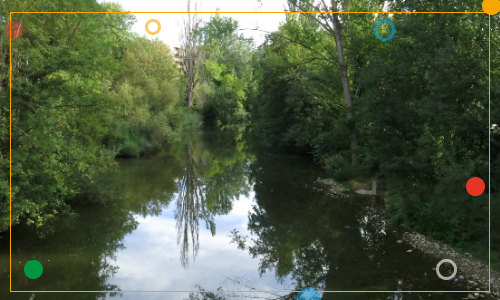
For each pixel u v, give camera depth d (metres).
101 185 15.37
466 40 10.31
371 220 13.05
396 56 12.38
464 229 9.81
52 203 10.24
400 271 8.95
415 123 11.95
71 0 11.91
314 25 18.02
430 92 11.34
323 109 21.91
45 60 9.71
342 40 17.39
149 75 33.50
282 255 10.52
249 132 46.88
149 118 30.11
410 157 11.68
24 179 9.02
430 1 11.34
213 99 54.25
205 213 15.03
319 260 9.91
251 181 20.52
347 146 18.95
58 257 10.09
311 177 20.84
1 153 8.84
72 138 11.27
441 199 9.72
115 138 25.70
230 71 58.22
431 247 10.28
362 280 8.58
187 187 19.44
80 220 13.15
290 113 26.73
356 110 16.67
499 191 8.90
